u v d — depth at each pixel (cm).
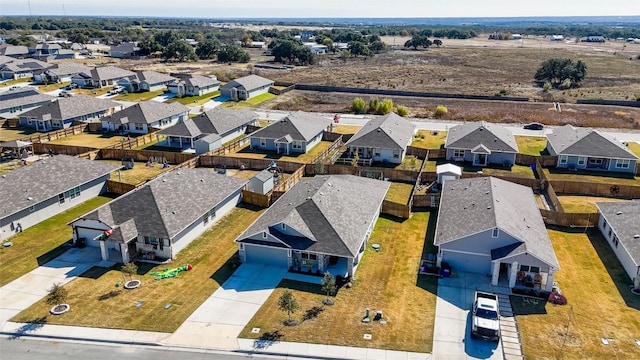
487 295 3166
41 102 8931
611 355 2780
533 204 4428
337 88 11706
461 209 4094
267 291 3403
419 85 12544
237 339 2905
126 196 4116
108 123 7669
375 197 4516
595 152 5959
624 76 13725
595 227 4438
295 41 19812
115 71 11988
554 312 3188
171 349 2827
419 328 3016
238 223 4488
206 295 3347
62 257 3866
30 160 6203
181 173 4622
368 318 3094
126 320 3073
